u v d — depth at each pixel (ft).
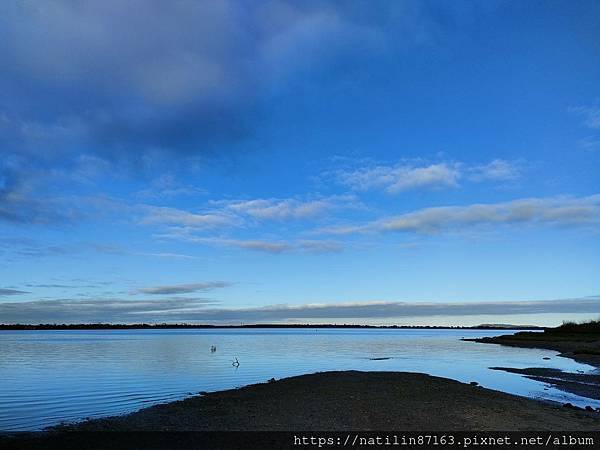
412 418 60.03
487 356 206.69
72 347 296.30
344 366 155.74
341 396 77.77
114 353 227.40
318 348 281.95
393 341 416.87
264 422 58.85
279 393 83.10
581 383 110.32
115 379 115.96
